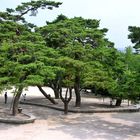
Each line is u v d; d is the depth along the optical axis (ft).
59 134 106.63
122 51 172.45
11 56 124.06
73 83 137.28
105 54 149.59
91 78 140.77
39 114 143.74
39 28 151.64
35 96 209.26
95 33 149.79
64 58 128.57
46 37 148.05
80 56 139.64
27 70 118.32
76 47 137.18
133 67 131.44
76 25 153.79
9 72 121.08
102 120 134.41
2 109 147.23
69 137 103.04
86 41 151.64
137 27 110.01
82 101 190.19
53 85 190.39
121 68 158.40
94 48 151.74
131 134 109.81
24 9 158.51
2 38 132.05
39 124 122.01
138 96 118.32
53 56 132.16
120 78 156.76
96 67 146.72
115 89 148.25
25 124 120.98
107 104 178.70
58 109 157.07
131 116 146.92
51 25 150.61
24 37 128.88
